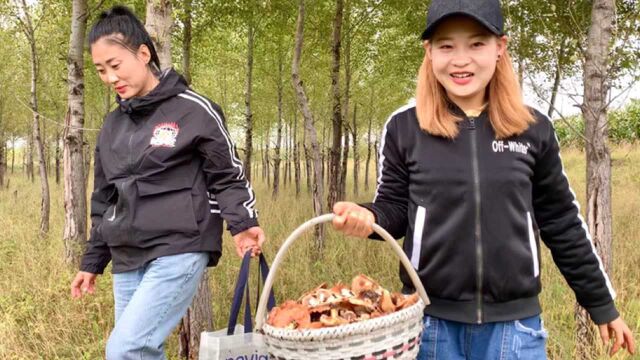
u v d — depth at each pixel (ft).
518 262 6.25
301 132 79.66
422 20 28.19
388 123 7.02
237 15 28.43
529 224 6.34
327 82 46.42
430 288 6.51
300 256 22.00
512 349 6.32
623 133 75.05
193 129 8.16
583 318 12.61
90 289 9.18
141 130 8.25
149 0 12.66
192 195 8.23
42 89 52.60
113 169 8.34
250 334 6.95
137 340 7.64
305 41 34.55
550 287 15.80
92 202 9.00
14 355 13.69
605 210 12.89
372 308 5.71
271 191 59.57
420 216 6.46
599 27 12.85
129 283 8.39
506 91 6.40
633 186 41.91
